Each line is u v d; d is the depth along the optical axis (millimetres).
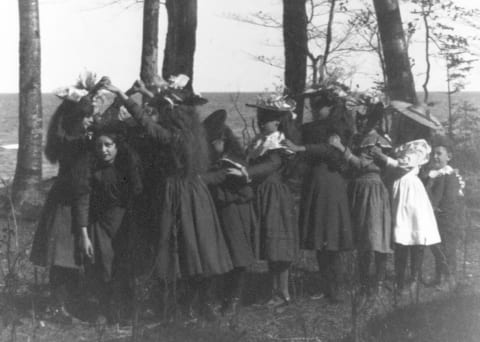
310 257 8703
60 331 6250
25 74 11891
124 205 6430
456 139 16688
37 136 11820
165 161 6418
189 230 6324
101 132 6344
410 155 7320
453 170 7961
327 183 7059
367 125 7387
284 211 6914
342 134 7207
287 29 15328
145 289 6426
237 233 6711
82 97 6441
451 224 7766
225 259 6484
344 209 7078
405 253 7348
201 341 5996
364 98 7434
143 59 14531
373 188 7195
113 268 6414
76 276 6672
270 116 6992
